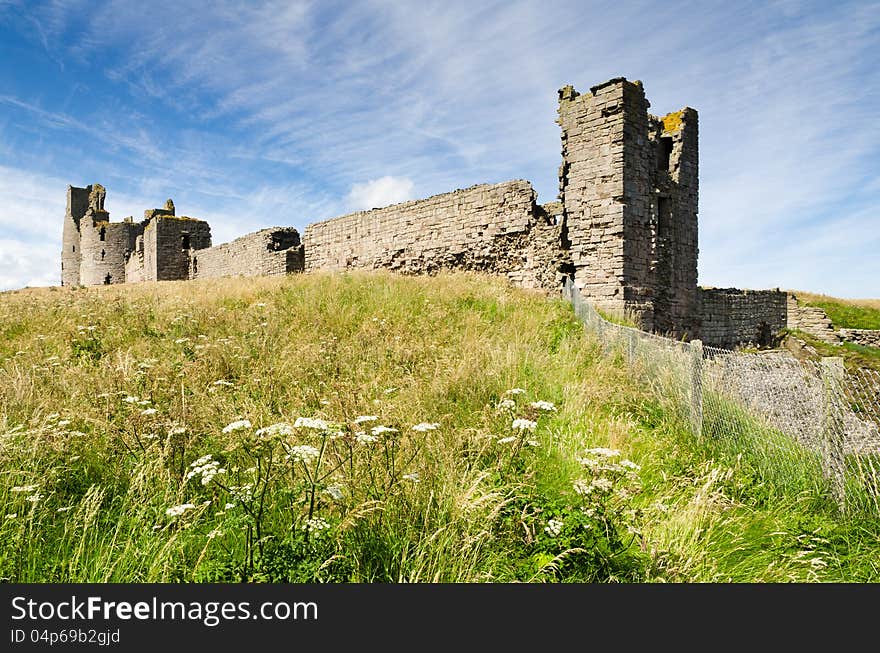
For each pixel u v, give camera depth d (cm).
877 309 3422
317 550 344
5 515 368
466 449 504
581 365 917
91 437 523
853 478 494
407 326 1099
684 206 1953
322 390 699
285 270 2997
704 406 673
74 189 5666
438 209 2259
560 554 345
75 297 1538
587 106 1747
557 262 1794
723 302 2392
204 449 497
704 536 413
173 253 4197
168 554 343
